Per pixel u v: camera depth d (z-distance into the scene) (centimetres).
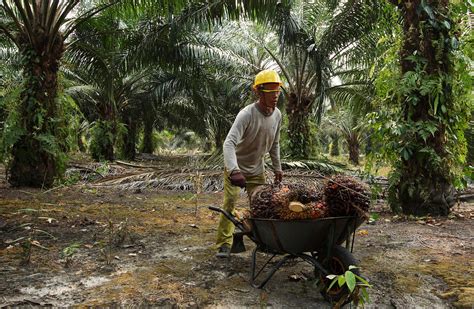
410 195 616
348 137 2605
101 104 1647
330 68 1187
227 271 380
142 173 1048
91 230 530
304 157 1329
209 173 1009
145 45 1036
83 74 1557
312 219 296
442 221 583
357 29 1052
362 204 302
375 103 670
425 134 588
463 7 590
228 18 929
